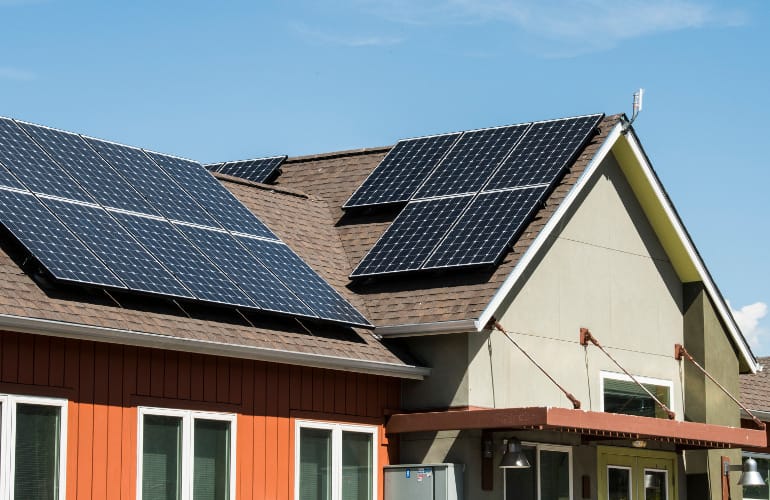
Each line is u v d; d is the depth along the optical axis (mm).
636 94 26734
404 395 24000
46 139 22703
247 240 23531
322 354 22203
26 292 18969
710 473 27953
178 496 20359
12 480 18266
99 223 21000
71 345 19172
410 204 26344
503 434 23969
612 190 27094
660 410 27438
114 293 20188
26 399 18516
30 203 20391
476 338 23609
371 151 29906
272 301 21938
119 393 19672
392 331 23609
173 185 23812
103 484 19312
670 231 27734
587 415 22344
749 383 32125
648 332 27422
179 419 20578
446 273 24328
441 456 23500
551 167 25578
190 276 21094
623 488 26609
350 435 23203
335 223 27594
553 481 25047
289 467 21969
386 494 23469
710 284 28312
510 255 24094
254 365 21672
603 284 26516
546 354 24938
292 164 30812
